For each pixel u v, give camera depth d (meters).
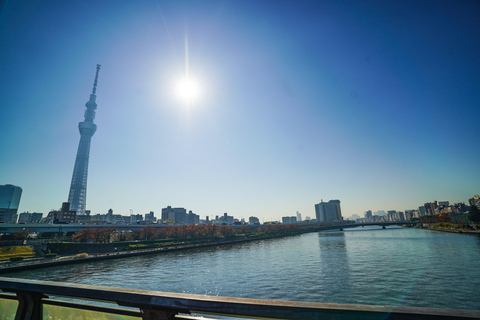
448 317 1.43
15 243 95.06
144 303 2.13
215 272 61.19
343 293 40.66
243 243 149.50
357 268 58.16
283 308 1.75
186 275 58.34
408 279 46.59
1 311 3.05
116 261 81.38
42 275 59.94
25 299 2.82
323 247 106.44
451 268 53.47
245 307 1.84
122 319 2.32
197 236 153.38
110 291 2.34
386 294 39.16
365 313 1.57
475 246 85.00
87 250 92.75
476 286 40.94
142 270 65.25
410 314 1.49
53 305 2.67
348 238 152.50
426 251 78.88
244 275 57.00
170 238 142.12
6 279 2.88
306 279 50.56
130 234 129.88
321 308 1.68
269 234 199.50
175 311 2.08
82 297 2.43
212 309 1.91
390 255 74.50
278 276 54.56
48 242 93.31
